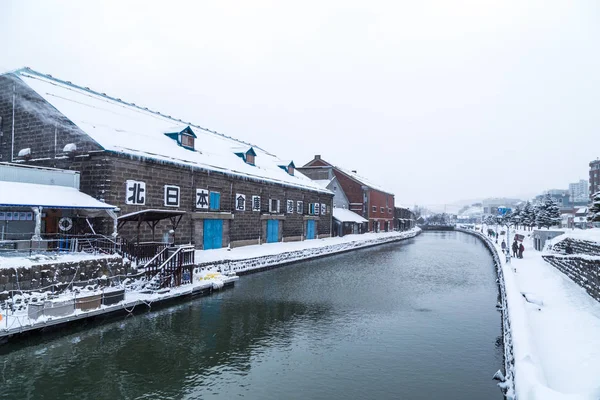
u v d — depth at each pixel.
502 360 12.03
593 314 13.17
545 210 65.06
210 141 38.03
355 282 24.77
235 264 26.47
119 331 14.21
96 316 14.77
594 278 14.80
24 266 14.10
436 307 18.50
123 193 22.66
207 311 17.20
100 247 19.00
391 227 85.62
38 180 19.58
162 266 19.12
